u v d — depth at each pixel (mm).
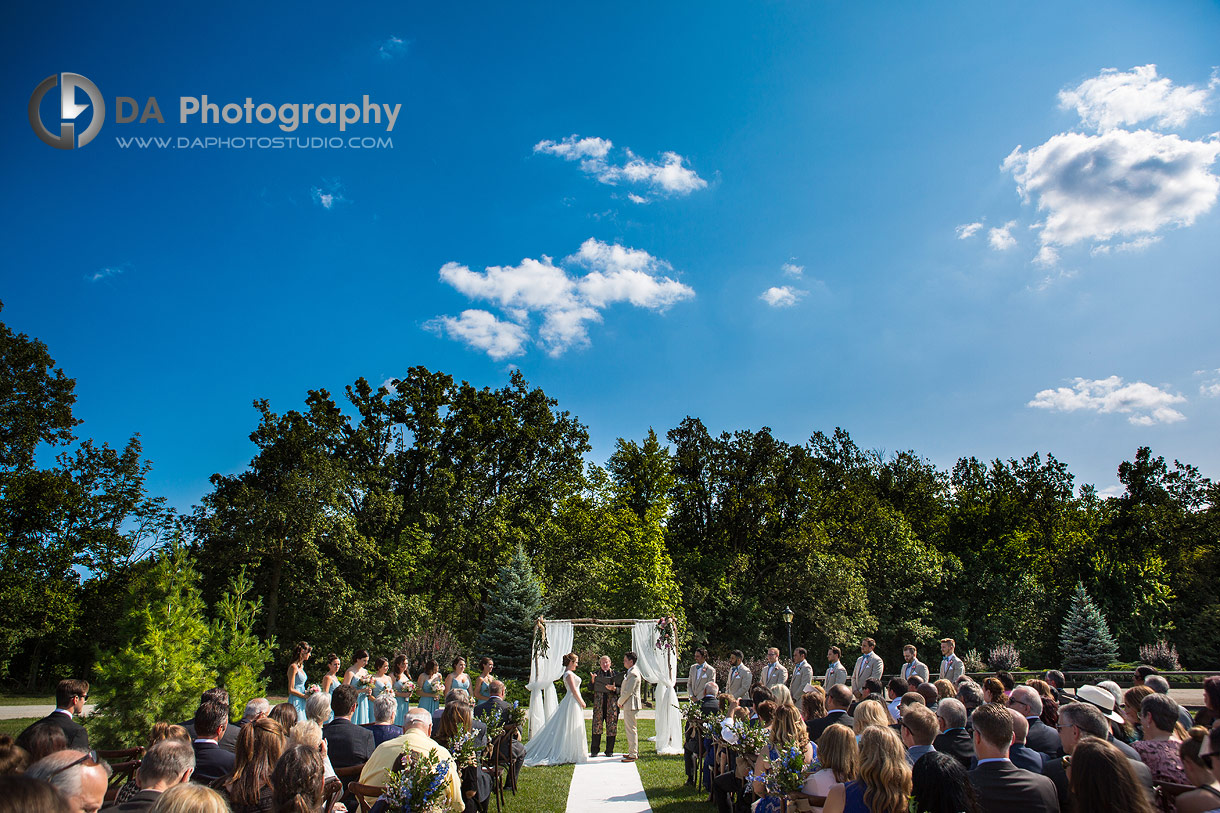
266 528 30625
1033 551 51906
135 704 11547
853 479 57562
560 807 9477
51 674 33438
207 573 31016
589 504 43875
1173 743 5184
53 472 30953
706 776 10094
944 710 5973
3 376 29953
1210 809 3902
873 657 12969
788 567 43438
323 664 30828
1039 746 6355
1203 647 41500
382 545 35125
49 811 2105
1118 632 43219
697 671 13680
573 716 13172
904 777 4074
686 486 48750
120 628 12602
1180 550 50750
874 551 47156
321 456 33062
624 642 34656
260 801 4883
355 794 5875
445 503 36594
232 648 13289
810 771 5348
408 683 11875
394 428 38969
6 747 4227
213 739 5914
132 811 4129
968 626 44844
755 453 48188
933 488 61719
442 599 34594
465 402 39812
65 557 31016
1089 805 3619
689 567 44594
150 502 34594
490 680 10352
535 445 41031
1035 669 43531
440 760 5648
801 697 7539
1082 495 59844
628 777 11445
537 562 37406
